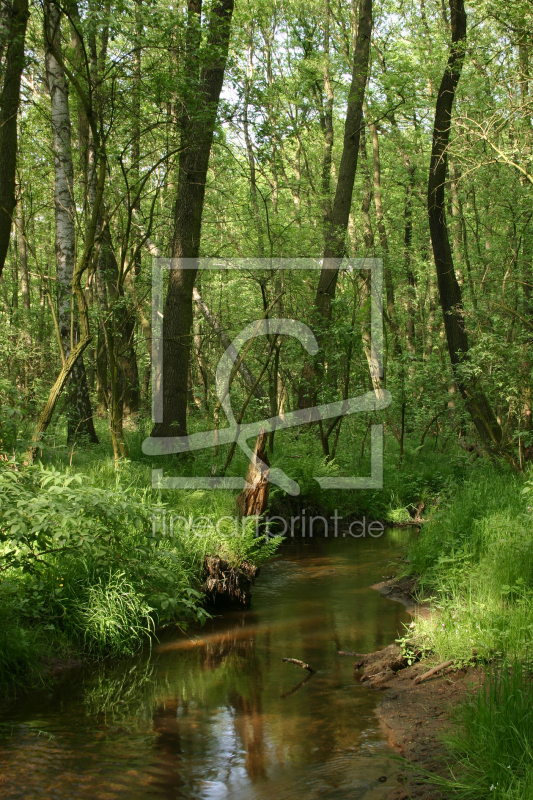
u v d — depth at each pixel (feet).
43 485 17.31
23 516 15.66
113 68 30.58
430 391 51.26
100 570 19.20
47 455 29.66
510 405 41.27
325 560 31.55
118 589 20.18
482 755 11.66
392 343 55.62
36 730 14.34
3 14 32.68
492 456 40.45
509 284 47.93
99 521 18.40
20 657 17.02
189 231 43.42
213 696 16.38
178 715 15.25
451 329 47.03
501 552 21.30
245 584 24.70
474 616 18.20
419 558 26.48
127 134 34.78
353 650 19.62
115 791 11.85
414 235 85.30
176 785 12.17
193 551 24.30
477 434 46.70
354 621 22.31
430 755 12.88
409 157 77.71
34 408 46.11
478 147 37.42
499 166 44.04
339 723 14.75
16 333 52.75
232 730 14.47
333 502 38.86
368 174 74.59
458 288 47.93
